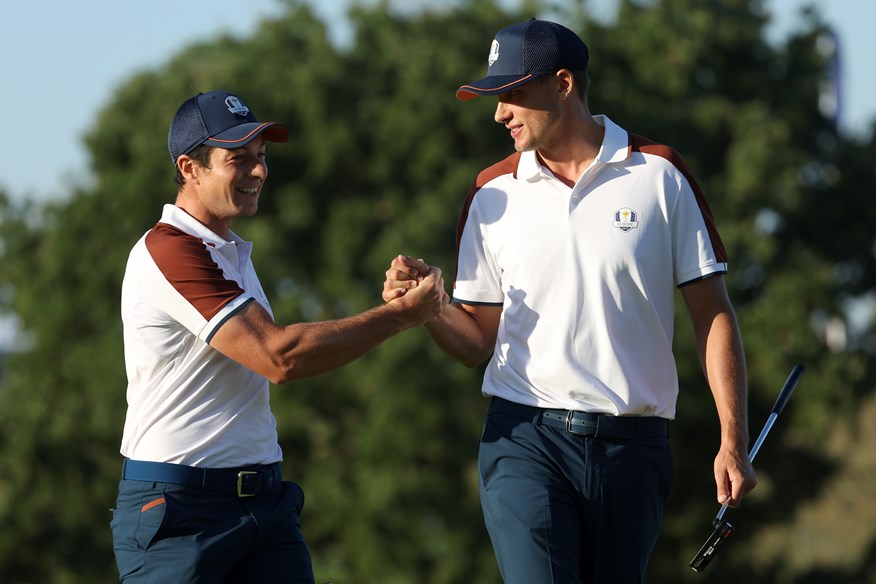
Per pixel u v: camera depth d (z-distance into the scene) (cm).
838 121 7931
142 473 1472
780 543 8069
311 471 6425
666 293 1531
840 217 7656
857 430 7156
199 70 7412
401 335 6247
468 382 6294
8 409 7044
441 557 6225
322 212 6931
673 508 6869
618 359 1509
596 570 1530
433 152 6744
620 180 1524
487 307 1620
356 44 7231
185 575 1452
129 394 1510
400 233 6456
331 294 6625
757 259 6725
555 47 1528
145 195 6944
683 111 7281
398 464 6216
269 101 6944
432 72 6894
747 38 7644
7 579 6744
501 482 1532
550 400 1521
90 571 6762
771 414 1573
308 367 1456
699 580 6875
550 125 1534
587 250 1511
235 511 1481
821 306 6831
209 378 1479
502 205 1569
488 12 7338
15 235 7575
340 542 6412
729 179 7025
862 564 7344
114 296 7050
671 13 7594
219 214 1519
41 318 7188
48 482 6794
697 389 6241
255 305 1467
